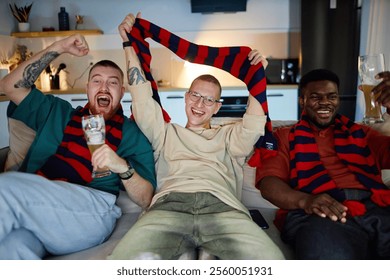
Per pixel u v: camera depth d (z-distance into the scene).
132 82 1.73
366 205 1.52
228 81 5.04
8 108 1.80
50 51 1.72
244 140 1.72
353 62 4.49
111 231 1.60
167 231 1.40
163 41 1.85
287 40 4.95
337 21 4.45
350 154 1.67
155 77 5.11
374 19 4.09
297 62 4.81
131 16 1.79
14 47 4.82
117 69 1.83
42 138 1.72
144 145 1.76
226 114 4.54
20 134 1.85
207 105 1.80
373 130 1.75
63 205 1.38
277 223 1.66
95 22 4.98
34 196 1.31
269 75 4.85
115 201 1.68
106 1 4.93
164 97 4.53
